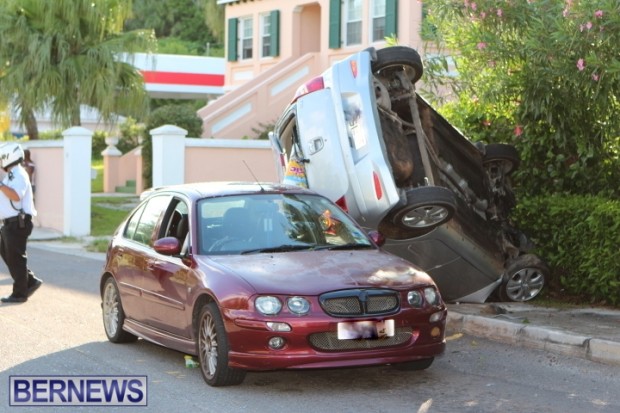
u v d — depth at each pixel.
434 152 13.38
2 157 14.67
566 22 12.32
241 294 9.18
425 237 12.53
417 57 12.95
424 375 10.12
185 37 69.75
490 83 14.13
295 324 8.98
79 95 30.45
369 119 12.23
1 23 29.83
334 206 11.06
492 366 10.50
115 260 11.82
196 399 9.16
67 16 30.05
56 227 27.56
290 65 35.38
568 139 14.62
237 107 35.09
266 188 11.04
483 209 13.63
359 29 33.03
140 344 11.93
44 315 13.86
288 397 9.21
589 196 13.83
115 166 39.44
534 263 13.32
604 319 12.20
